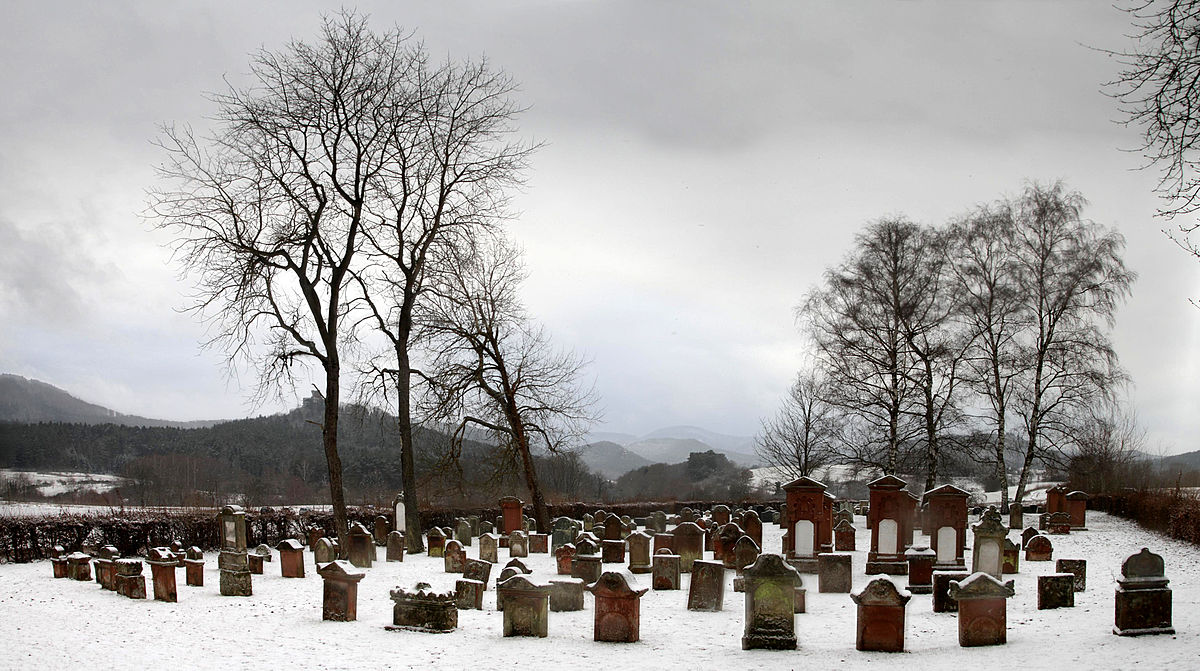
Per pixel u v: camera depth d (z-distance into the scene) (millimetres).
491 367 40250
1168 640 13961
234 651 15641
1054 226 43156
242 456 77250
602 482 85688
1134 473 55312
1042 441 43969
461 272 35625
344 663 14773
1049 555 28328
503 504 38062
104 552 24266
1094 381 42500
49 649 15711
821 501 27000
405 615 17422
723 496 83125
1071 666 12781
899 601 14781
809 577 26297
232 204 31547
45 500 61500
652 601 21141
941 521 24906
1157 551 30984
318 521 37094
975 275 43656
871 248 44219
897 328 43219
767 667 14023
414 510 34031
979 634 14867
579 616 19156
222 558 21875
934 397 43531
